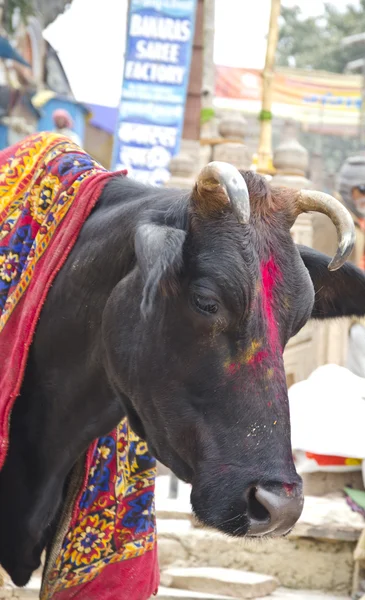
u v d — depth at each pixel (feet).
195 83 26.84
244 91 55.06
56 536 9.53
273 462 7.04
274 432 7.11
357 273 8.68
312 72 56.70
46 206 8.94
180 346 7.38
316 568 14.82
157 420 7.71
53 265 8.64
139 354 7.69
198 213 7.36
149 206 8.09
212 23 28.45
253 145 53.93
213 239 7.23
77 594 9.41
